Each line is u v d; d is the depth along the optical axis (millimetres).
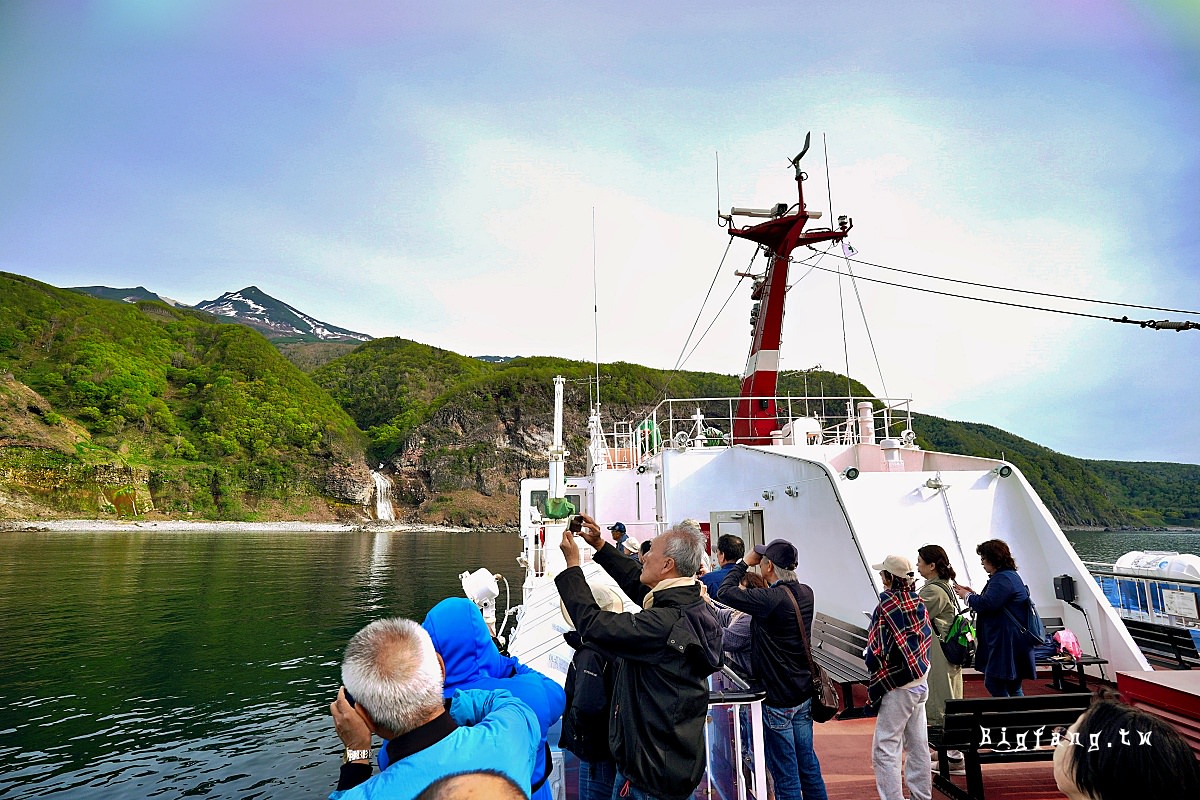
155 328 177625
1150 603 8969
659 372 195500
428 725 2041
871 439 12859
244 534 108938
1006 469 8594
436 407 184375
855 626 7461
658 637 2740
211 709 15820
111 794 10938
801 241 14250
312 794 11023
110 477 116562
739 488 11359
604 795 3443
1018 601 5156
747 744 3523
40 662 20250
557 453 13422
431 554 71125
